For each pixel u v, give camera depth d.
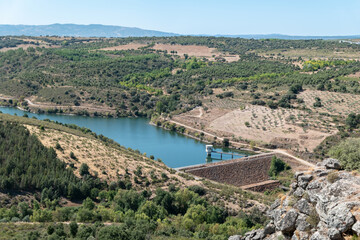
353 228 33.03
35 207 95.31
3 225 74.62
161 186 124.69
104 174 124.81
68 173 115.81
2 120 145.00
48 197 102.69
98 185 117.06
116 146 167.50
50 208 97.50
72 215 87.00
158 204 104.25
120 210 96.94
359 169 40.47
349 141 45.34
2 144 118.19
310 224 38.59
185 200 106.38
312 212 39.16
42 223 78.69
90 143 148.00
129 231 73.50
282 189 159.25
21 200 98.81
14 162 110.44
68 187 107.25
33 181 106.19
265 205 109.94
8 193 98.94
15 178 105.31
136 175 129.12
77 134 160.12
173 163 189.38
